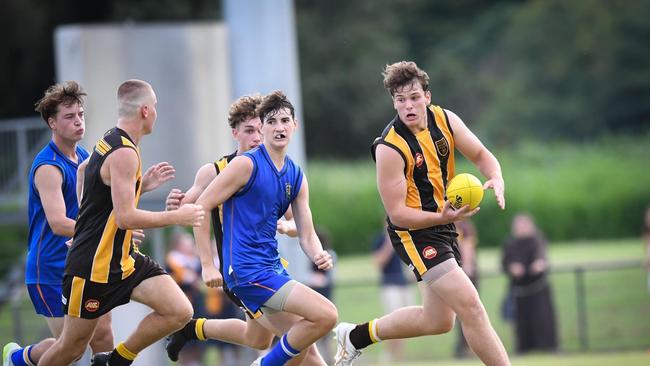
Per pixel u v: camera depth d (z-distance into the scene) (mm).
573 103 171375
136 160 24344
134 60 48656
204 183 26859
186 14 153625
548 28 174000
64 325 25469
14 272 69188
